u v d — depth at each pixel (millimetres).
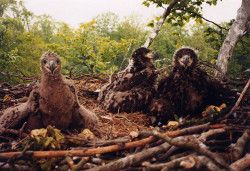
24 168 1492
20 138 1802
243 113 1785
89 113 2078
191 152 1494
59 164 1518
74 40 6129
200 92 2285
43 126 1956
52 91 1893
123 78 2506
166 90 2309
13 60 6512
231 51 2787
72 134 1928
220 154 1520
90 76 3115
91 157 1523
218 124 1681
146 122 2320
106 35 9820
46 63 1916
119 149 1536
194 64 2305
